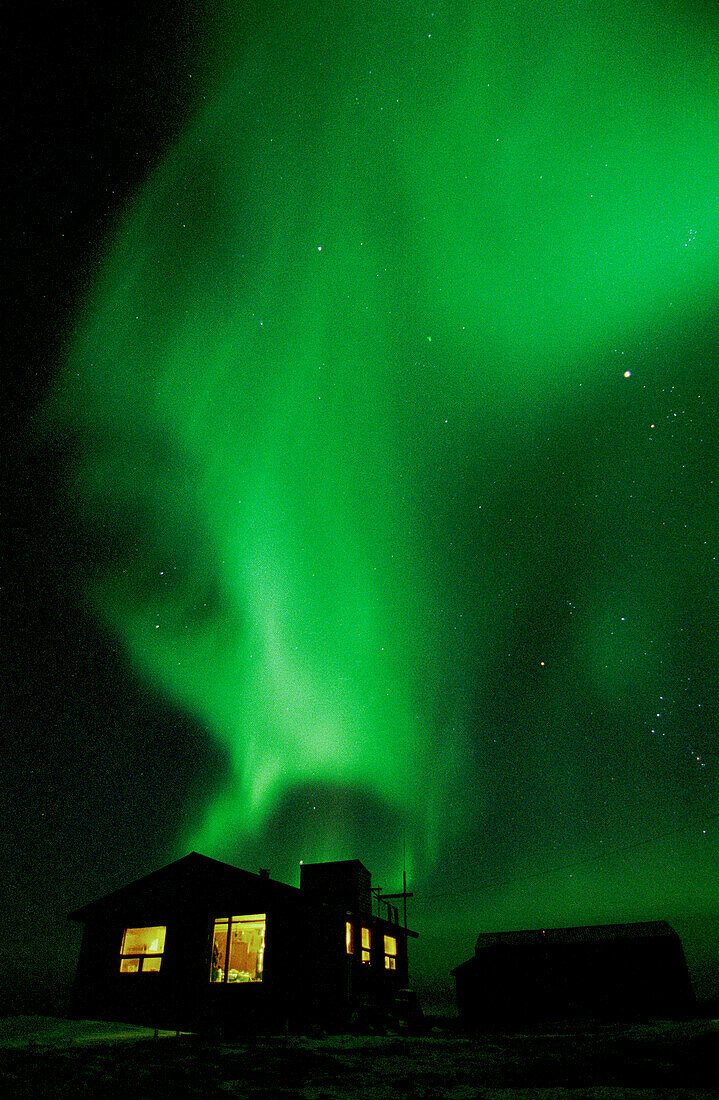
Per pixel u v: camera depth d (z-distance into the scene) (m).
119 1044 11.91
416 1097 7.22
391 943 23.47
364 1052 11.73
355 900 20.09
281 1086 7.89
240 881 17.58
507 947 25.06
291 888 17.33
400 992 20.34
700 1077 7.90
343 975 17.34
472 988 24.45
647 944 23.75
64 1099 6.68
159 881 18.47
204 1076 8.36
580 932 25.55
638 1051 10.19
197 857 18.47
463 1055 11.23
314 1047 12.36
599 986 23.36
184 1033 14.74
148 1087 7.42
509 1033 16.86
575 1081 8.01
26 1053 10.16
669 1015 22.06
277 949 16.36
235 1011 15.91
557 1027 18.31
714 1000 24.39
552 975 23.97
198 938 17.22
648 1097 6.81
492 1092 7.44
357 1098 7.16
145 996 16.91
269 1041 13.16
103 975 17.66
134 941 17.88
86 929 18.50
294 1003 15.85
